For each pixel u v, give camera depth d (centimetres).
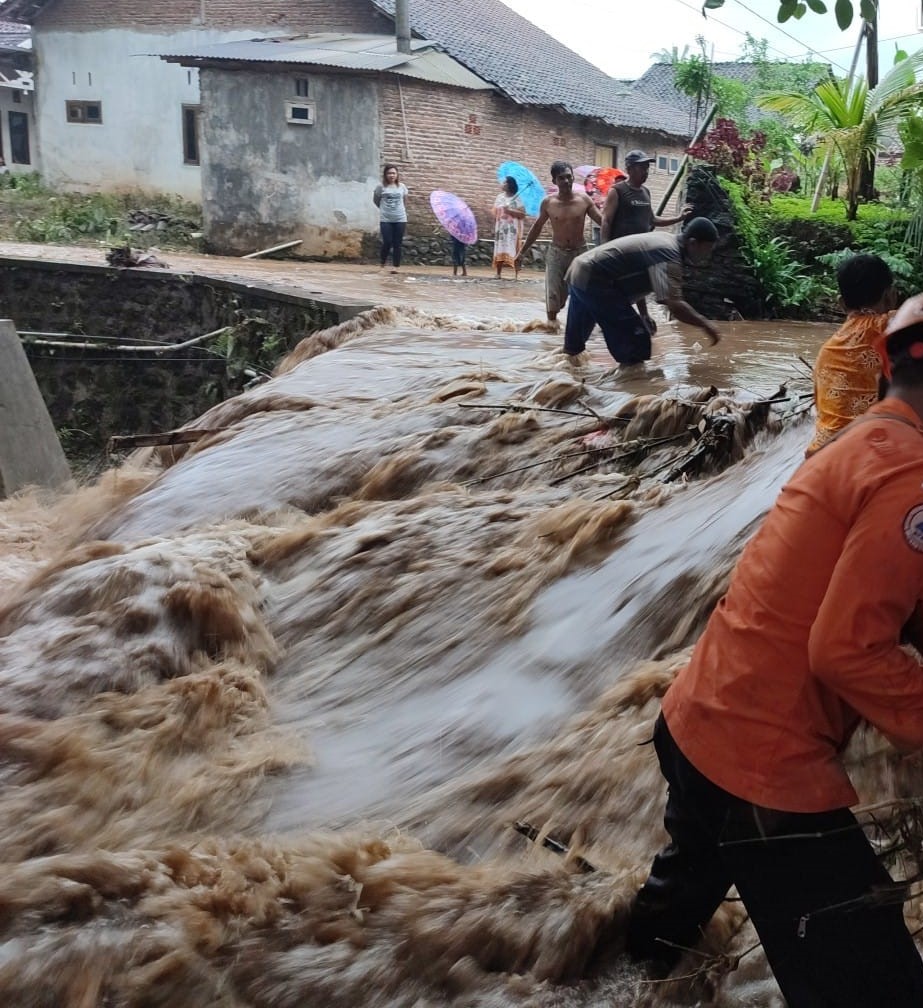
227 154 2328
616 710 407
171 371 1508
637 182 1018
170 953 330
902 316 237
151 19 2708
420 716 471
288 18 2620
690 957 309
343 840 374
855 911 236
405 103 2272
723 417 607
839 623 221
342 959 329
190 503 758
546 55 3031
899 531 217
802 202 1467
